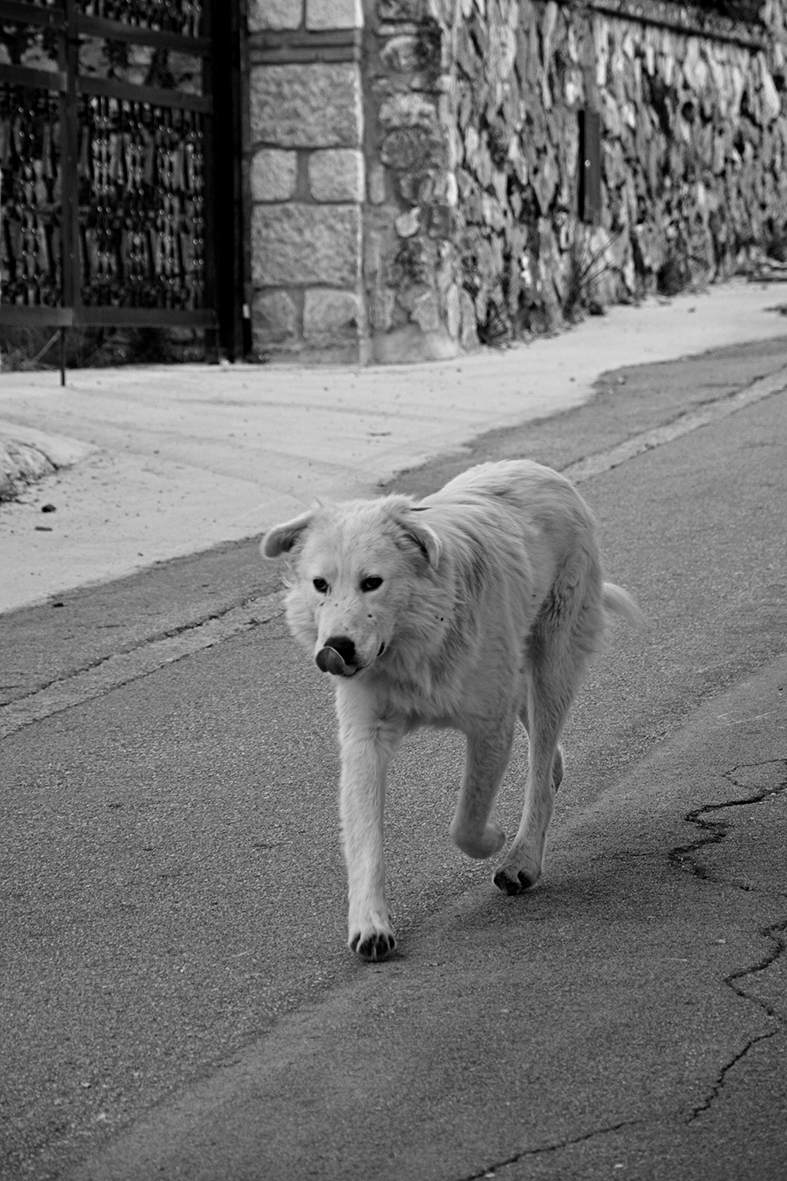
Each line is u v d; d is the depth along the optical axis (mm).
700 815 5594
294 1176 3438
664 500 10789
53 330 17797
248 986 4445
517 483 5656
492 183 20391
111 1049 4098
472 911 4938
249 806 5992
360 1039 4059
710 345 19484
